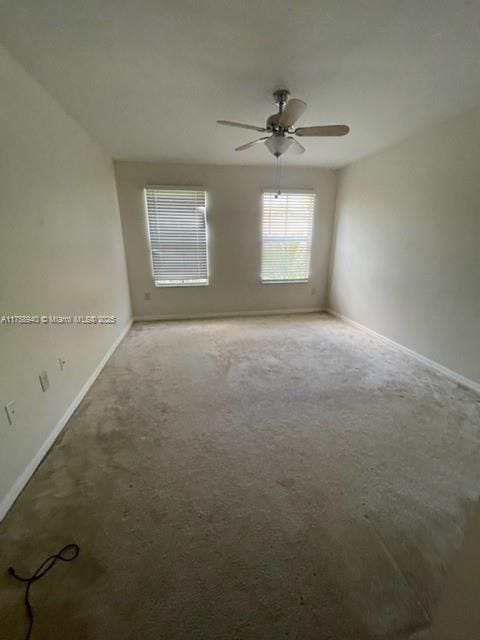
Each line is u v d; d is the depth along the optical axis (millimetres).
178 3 1352
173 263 4582
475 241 2514
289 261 4934
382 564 1213
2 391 1495
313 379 2801
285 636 992
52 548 1276
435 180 2873
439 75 1977
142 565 1211
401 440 1959
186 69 1891
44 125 2084
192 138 3168
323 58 1786
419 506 1479
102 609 1063
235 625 1021
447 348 2852
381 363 3150
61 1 1322
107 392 2580
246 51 1714
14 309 1634
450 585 793
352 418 2197
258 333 4121
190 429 2076
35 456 1748
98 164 3318
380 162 3646
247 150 3623
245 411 2289
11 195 1661
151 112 2514
